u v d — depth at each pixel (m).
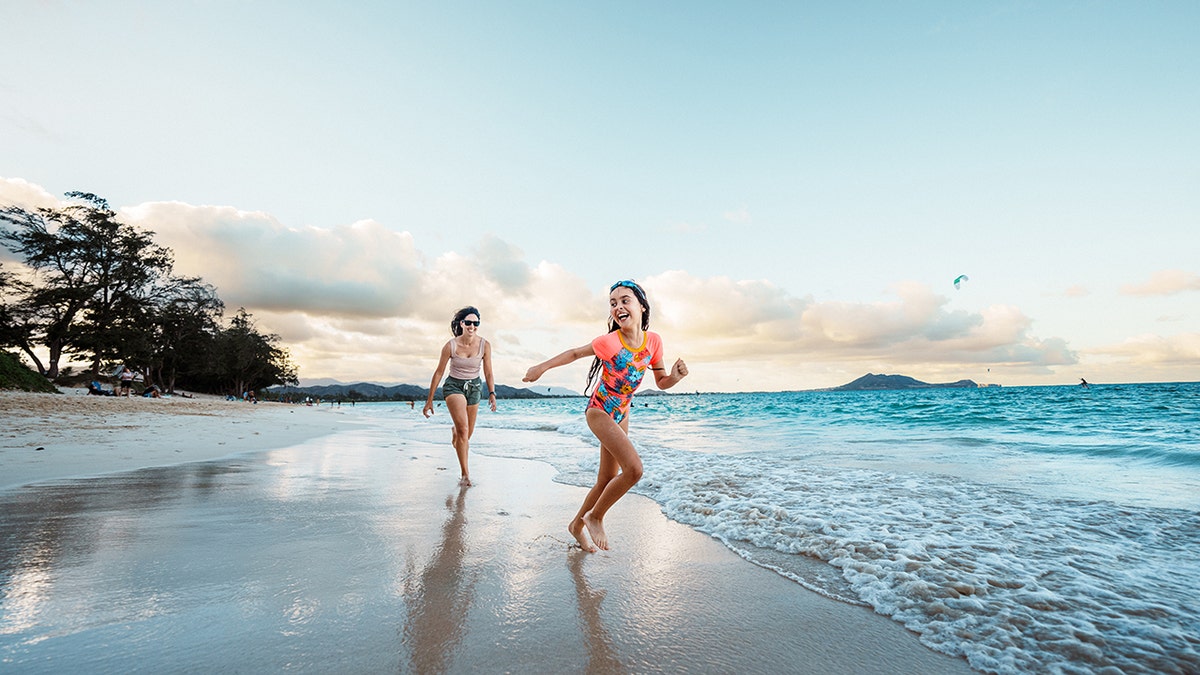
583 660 2.09
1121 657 2.18
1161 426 13.91
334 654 2.04
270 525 3.95
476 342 6.43
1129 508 4.61
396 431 16.31
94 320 38.16
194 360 53.06
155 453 8.01
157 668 1.89
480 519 4.27
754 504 4.78
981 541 3.69
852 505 4.78
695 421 21.77
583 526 3.65
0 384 22.58
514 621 2.42
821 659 2.16
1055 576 3.05
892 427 16.17
